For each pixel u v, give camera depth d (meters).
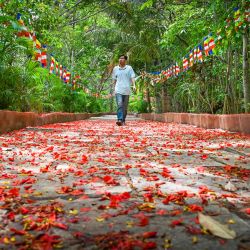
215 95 11.57
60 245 1.55
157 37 18.50
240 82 10.15
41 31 10.85
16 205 2.12
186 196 2.29
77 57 21.58
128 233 1.67
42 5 10.56
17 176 2.96
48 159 3.83
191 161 3.73
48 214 1.93
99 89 29.44
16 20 7.71
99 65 25.64
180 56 12.45
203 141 5.66
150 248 1.51
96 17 19.33
